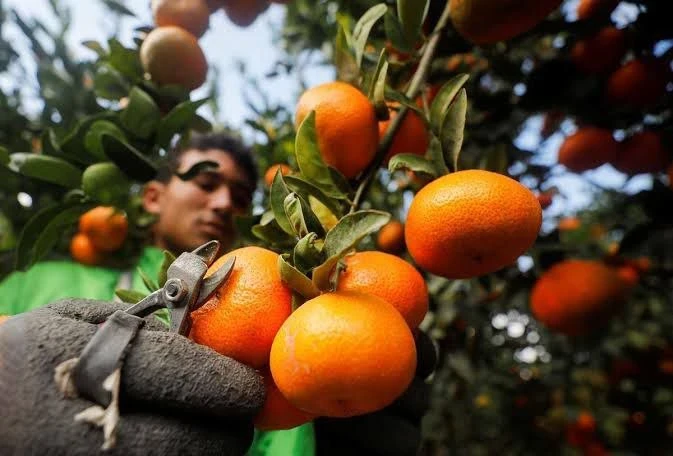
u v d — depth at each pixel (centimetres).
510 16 101
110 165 122
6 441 60
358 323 67
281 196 87
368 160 104
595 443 328
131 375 63
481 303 251
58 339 64
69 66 218
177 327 71
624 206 190
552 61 162
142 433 63
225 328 74
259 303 75
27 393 60
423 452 338
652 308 296
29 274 204
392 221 170
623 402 326
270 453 158
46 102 212
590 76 159
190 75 138
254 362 78
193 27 139
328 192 96
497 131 185
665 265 219
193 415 67
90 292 203
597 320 183
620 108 158
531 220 81
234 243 224
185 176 130
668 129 160
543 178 204
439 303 227
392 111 115
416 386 108
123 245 219
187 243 213
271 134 232
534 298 195
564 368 348
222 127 303
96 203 125
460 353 253
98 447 60
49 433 59
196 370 66
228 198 211
